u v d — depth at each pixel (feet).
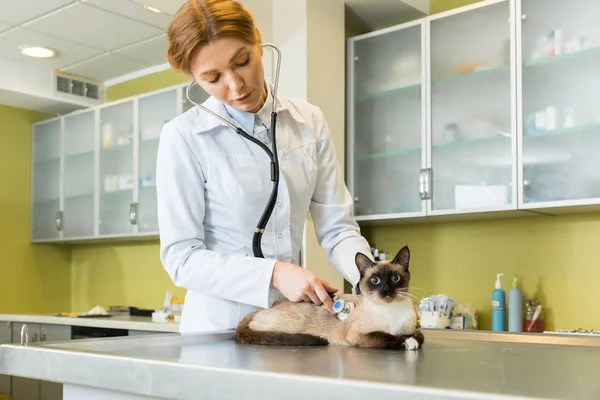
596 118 8.74
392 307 3.69
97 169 14.46
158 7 10.30
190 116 4.65
